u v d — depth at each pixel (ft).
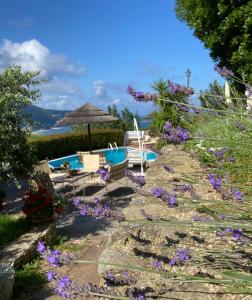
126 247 9.61
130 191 35.81
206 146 14.65
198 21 33.06
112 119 52.16
